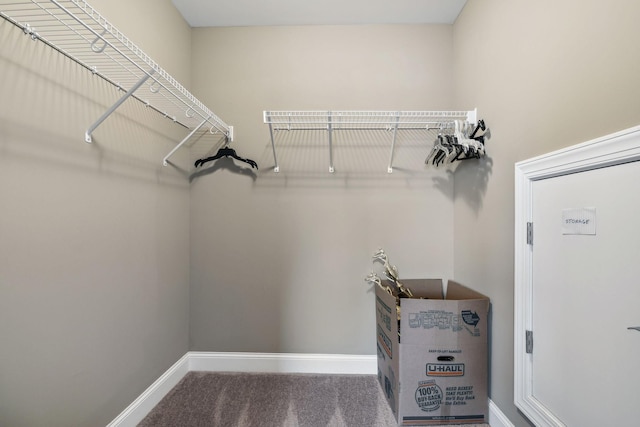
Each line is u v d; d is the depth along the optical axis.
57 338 1.13
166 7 1.86
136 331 1.59
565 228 1.08
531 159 1.22
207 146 2.19
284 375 2.10
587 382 0.99
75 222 1.21
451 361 1.55
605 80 0.90
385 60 2.13
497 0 1.50
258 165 2.16
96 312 1.32
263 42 2.16
